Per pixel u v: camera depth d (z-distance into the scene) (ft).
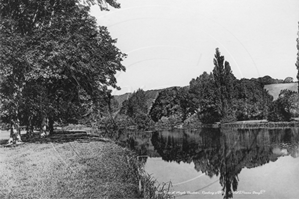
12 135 52.60
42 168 31.63
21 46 48.16
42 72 48.78
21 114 56.59
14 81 51.93
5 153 41.16
